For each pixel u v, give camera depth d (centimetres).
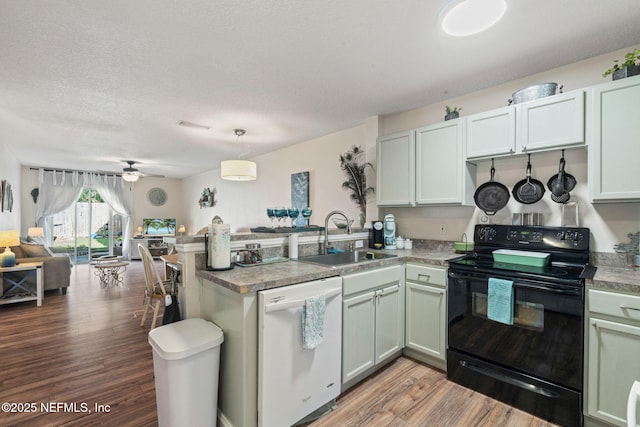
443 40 189
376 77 243
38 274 390
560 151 217
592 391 162
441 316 225
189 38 188
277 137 427
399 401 193
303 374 168
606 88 184
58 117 335
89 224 782
